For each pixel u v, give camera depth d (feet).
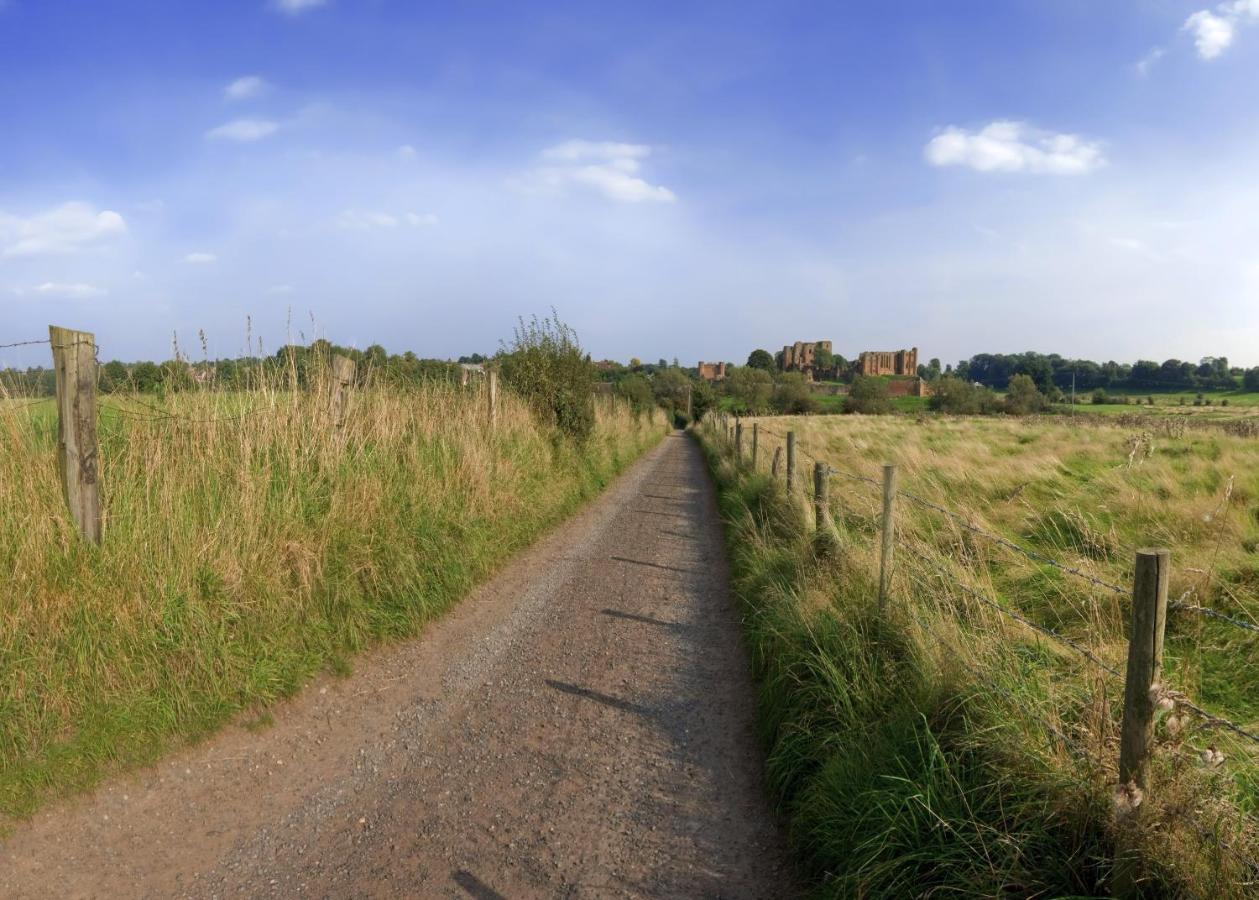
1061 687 11.92
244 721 14.79
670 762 14.01
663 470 70.18
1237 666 16.02
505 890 10.36
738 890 10.41
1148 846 7.87
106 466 17.04
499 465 32.81
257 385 22.90
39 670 12.92
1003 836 9.02
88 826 11.57
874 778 10.87
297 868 10.85
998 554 23.06
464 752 14.34
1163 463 41.29
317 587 18.48
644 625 21.93
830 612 16.47
